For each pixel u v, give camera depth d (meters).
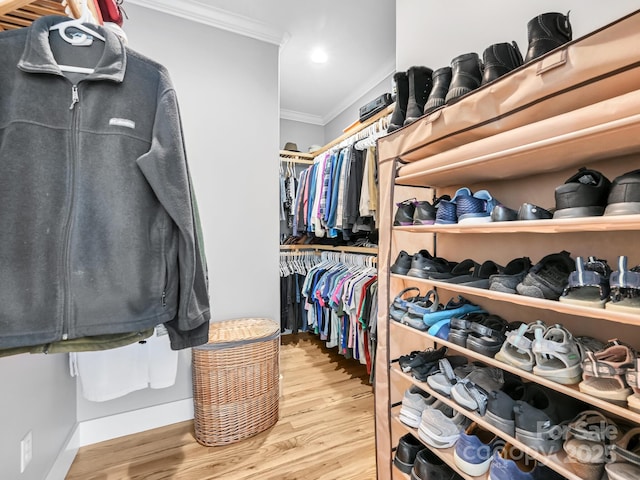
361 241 2.68
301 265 3.15
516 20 1.04
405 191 1.31
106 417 1.63
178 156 0.79
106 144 0.72
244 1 1.86
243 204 2.02
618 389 0.58
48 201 0.65
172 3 1.81
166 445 1.57
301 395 2.04
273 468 1.39
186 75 1.86
